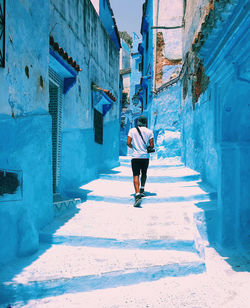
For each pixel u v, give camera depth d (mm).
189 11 8602
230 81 3283
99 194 5012
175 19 13312
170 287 2613
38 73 3314
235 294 2490
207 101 5797
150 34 14406
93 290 2537
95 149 6789
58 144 4723
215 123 3756
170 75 13281
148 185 6035
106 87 7945
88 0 6133
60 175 4801
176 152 11352
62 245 3246
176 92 11633
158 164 8852
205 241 3799
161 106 12883
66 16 4766
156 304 2340
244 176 3721
